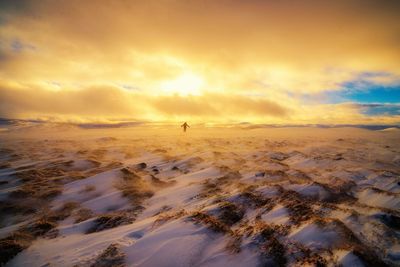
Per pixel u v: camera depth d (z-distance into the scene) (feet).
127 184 99.60
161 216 59.67
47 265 40.27
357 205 70.64
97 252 42.34
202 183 100.12
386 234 49.32
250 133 385.70
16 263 42.37
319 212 61.67
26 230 57.47
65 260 41.14
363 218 57.62
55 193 87.76
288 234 48.60
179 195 87.40
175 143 246.68
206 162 149.79
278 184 89.97
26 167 130.41
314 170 126.82
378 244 46.19
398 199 71.92
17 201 79.10
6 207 74.49
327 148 208.74
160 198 85.76
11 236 51.11
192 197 84.12
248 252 41.93
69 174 116.88
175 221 53.01
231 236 47.50
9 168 130.72
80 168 131.85
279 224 54.13
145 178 110.93
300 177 110.01
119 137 311.27
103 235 51.96
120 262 38.83
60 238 53.88
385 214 58.85
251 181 104.32
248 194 76.48
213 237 46.78
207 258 40.65
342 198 80.28
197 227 49.44
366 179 102.17
